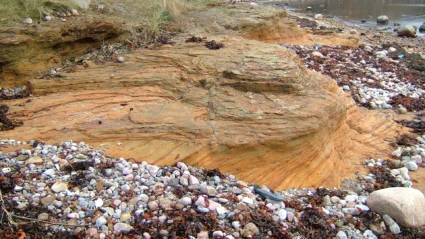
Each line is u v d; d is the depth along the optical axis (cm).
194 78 404
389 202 314
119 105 378
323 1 1828
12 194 272
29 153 312
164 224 270
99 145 330
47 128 342
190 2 766
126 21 525
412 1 1780
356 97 584
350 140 440
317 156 357
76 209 270
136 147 329
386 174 395
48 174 291
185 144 329
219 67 410
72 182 289
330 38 862
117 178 301
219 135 332
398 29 1109
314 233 289
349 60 740
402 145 463
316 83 421
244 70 393
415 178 402
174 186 301
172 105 374
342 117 395
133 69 430
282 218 293
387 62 769
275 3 1764
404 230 310
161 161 320
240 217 282
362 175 390
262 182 334
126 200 284
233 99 371
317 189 343
